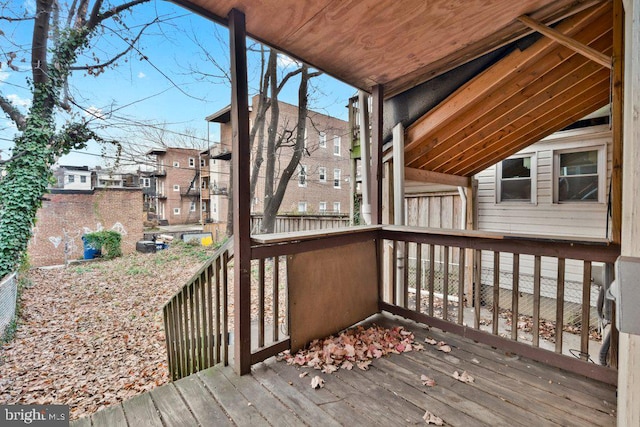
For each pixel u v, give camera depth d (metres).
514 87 2.92
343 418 1.54
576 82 2.88
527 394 1.71
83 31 6.65
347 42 2.34
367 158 3.44
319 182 17.45
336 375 1.93
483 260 5.54
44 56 6.44
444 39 2.37
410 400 1.68
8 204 6.71
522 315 5.07
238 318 1.93
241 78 1.90
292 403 1.66
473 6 2.00
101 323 5.68
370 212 3.38
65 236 11.71
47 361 4.28
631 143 0.95
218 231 15.94
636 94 0.93
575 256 1.90
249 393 1.75
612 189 1.83
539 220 5.12
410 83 3.21
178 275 9.21
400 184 3.54
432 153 3.98
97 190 13.09
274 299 2.13
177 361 3.08
